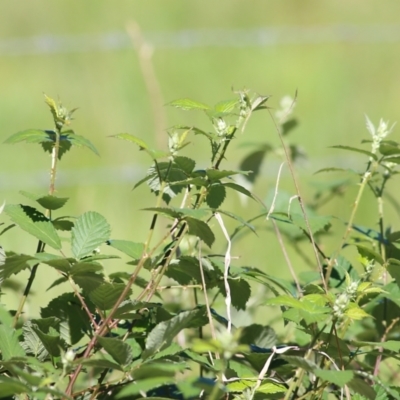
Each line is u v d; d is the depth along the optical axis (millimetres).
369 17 25625
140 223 12602
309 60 21266
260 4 25828
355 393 3910
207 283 4203
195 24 25609
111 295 3668
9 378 3246
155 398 3357
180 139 3807
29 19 24406
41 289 8586
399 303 4293
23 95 19234
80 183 12961
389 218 11711
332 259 4504
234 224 11602
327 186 6551
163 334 3381
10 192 13023
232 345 2969
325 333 4039
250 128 15953
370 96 19672
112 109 18203
